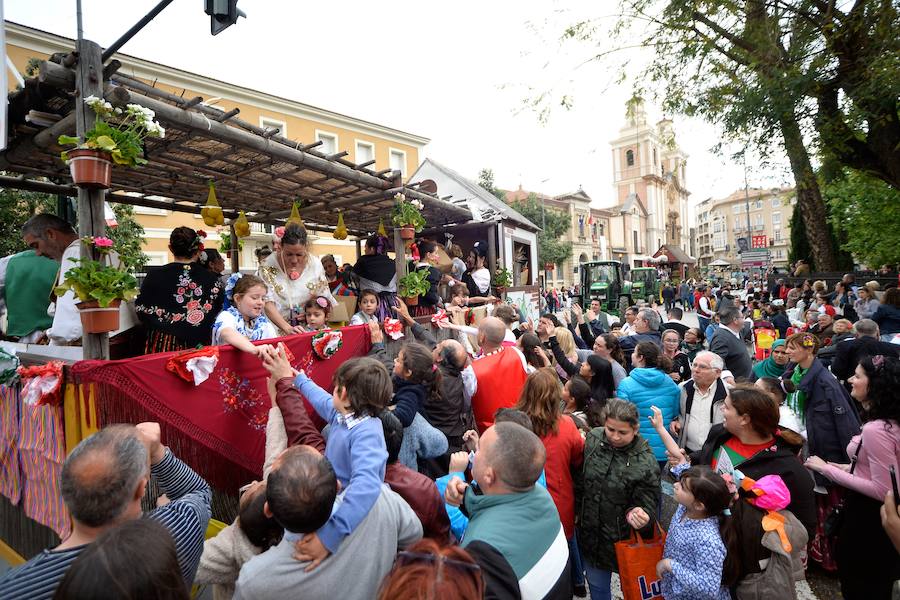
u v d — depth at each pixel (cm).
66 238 360
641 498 262
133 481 148
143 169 441
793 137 747
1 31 302
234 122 353
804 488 252
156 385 237
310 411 305
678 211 6688
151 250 1608
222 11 346
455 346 350
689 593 223
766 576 221
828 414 361
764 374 549
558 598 169
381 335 393
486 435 193
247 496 184
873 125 695
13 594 130
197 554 171
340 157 450
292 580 153
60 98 301
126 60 1611
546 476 288
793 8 695
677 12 795
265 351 249
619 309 2006
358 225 786
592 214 5147
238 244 679
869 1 612
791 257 1981
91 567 109
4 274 345
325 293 403
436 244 726
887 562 258
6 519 307
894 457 251
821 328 735
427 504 209
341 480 203
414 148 2747
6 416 282
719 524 230
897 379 255
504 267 852
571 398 377
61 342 289
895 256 1482
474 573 118
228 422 267
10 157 364
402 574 117
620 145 6041
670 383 393
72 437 226
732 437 283
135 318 325
